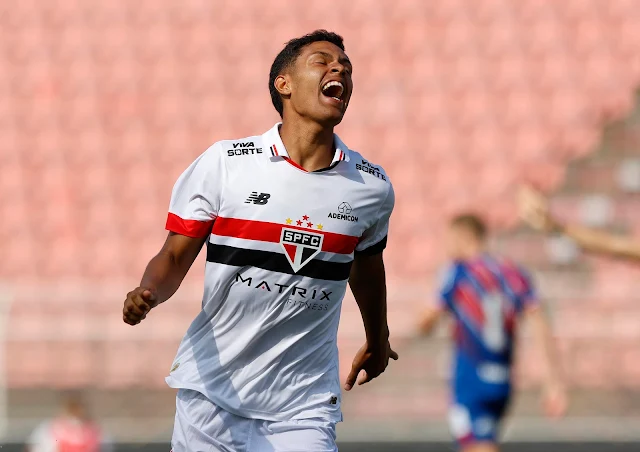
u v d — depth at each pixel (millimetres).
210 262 12406
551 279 45844
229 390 12695
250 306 12430
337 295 12672
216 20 56969
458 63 54812
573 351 41031
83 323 41281
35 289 43875
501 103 53188
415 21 56562
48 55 55500
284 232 12211
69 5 57562
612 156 51406
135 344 41031
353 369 14398
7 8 57375
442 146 51375
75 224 49000
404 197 49406
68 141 52125
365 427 40094
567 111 52812
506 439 38969
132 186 50562
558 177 50562
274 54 55625
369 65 54781
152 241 48688
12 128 52562
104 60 55312
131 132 52531
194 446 12914
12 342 40781
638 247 21516
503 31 56062
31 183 50562
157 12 57250
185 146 52125
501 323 26141
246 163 12297
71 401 34875
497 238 48000
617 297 42062
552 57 55000
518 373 40812
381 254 13414
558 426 40031
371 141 51625
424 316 26844
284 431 12836
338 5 57438
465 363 26281
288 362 12711
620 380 40781
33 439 36219
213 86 54312
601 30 56250
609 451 36281
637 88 53781
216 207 12219
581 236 21391
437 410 40906
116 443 37594
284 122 12648
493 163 50781
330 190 12414
